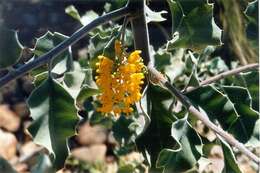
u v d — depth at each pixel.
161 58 0.52
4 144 1.12
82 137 1.13
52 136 0.35
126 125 0.64
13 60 0.35
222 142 0.38
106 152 1.12
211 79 0.49
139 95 0.40
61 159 0.35
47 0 1.29
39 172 0.31
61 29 1.29
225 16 0.92
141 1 0.41
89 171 1.09
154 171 0.42
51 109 0.36
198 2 0.40
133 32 0.43
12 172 0.32
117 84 0.40
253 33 0.40
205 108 0.41
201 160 0.50
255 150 0.60
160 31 1.13
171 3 0.40
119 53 0.40
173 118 0.41
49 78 0.36
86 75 0.50
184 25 0.40
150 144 0.42
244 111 0.43
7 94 1.21
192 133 0.38
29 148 1.13
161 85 0.41
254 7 0.40
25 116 1.19
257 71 0.50
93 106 0.67
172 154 0.38
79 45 1.18
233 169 0.38
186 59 0.60
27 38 1.25
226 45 0.96
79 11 1.27
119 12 0.40
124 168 0.63
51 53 0.36
